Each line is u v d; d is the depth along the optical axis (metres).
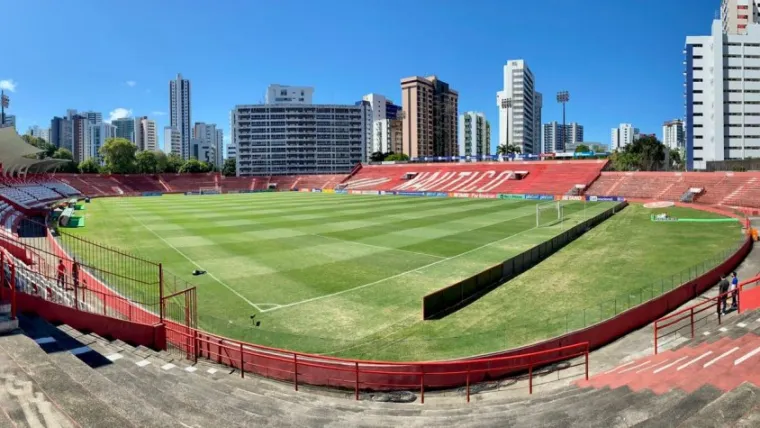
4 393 9.55
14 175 104.12
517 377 18.56
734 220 60.72
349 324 23.47
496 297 27.84
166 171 181.38
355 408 13.91
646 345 21.23
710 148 133.12
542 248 39.22
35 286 19.08
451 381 17.78
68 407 9.15
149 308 22.47
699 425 8.77
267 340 20.16
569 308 25.61
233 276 32.28
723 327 19.97
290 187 157.25
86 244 42.88
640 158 127.81
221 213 72.25
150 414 9.72
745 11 157.75
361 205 86.31
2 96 99.81
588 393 14.20
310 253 39.94
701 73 133.50
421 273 33.28
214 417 10.67
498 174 123.81
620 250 42.03
